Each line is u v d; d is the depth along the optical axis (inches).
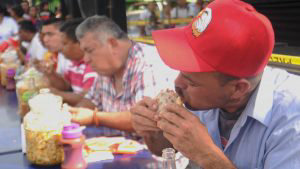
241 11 45.6
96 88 101.8
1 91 138.1
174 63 47.5
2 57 150.8
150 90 83.4
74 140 60.1
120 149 69.5
